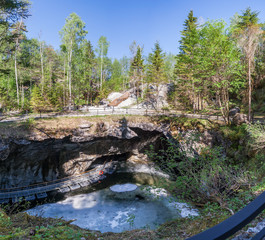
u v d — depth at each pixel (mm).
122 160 32719
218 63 20281
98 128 24859
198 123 24062
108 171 29266
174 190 9164
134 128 27797
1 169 19844
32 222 6453
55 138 21562
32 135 20062
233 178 8586
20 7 18047
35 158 21641
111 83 56562
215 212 7137
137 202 19672
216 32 20500
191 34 28875
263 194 1313
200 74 22812
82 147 25281
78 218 17109
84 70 39438
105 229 15359
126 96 47344
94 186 24547
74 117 25609
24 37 32781
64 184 23828
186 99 38000
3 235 4980
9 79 41156
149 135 28984
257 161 13977
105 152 28047
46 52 50531
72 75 39156
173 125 26016
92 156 27031
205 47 21781
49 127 21719
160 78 40469
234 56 20500
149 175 27422
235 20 38750
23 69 41812
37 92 32906
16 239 4836
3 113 30094
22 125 20562
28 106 34844
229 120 24094
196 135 10461
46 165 23422
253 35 20125
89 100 48062
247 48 20375
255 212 1090
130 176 27547
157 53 41688
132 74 44000
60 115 26516
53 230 5430
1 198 19656
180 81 36906
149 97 43875
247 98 29531
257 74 30641
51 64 48125
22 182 21734
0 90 36312
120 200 20469
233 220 1039
